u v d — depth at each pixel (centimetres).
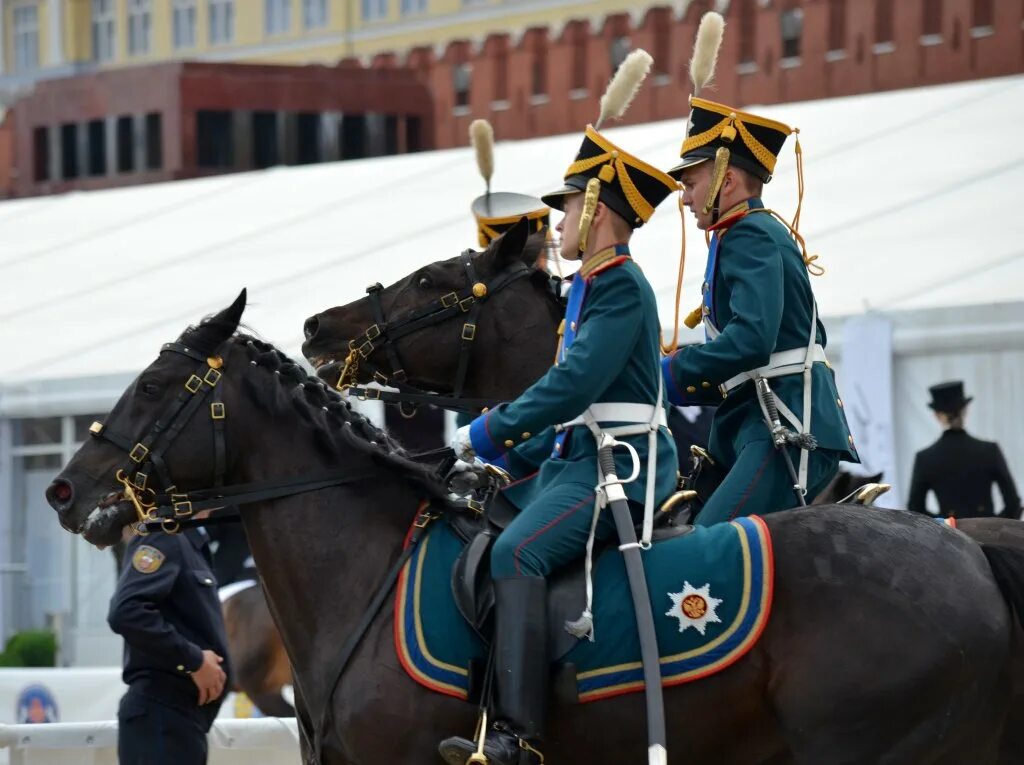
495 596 1001
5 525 2555
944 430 1942
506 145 3145
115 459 1061
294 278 2597
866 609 966
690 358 1097
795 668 968
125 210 3291
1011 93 2788
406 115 4634
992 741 987
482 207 1546
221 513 1180
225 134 4625
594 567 1020
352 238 2755
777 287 1093
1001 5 3288
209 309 2547
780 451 1113
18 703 2094
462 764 977
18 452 2547
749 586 986
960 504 1916
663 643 988
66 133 4900
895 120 2753
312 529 1072
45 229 3244
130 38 6675
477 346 1296
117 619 1291
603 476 1026
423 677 1012
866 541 988
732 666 979
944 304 1969
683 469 1712
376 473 1083
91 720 2042
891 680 954
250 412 1079
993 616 973
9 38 7044
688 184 1173
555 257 1462
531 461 1105
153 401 1066
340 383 1303
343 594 1059
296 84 4653
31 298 2812
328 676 1045
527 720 975
